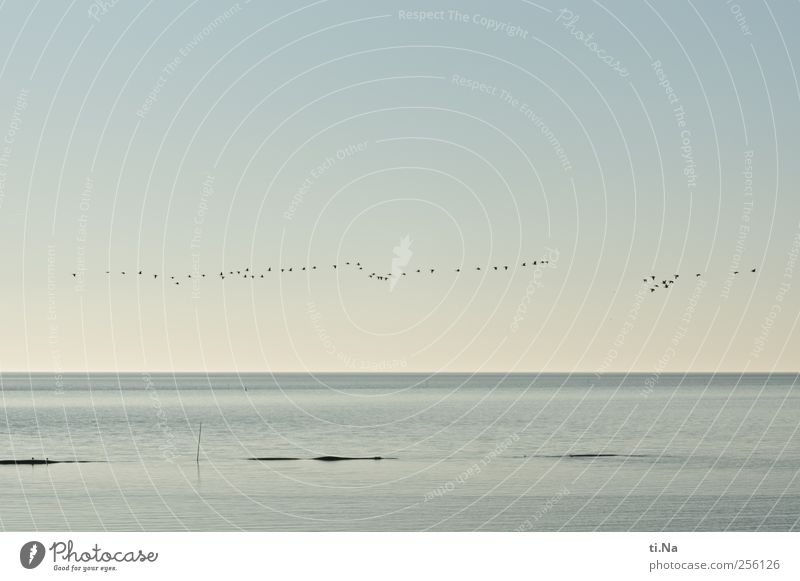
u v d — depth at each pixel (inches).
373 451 3169.3
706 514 1900.8
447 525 1782.7
